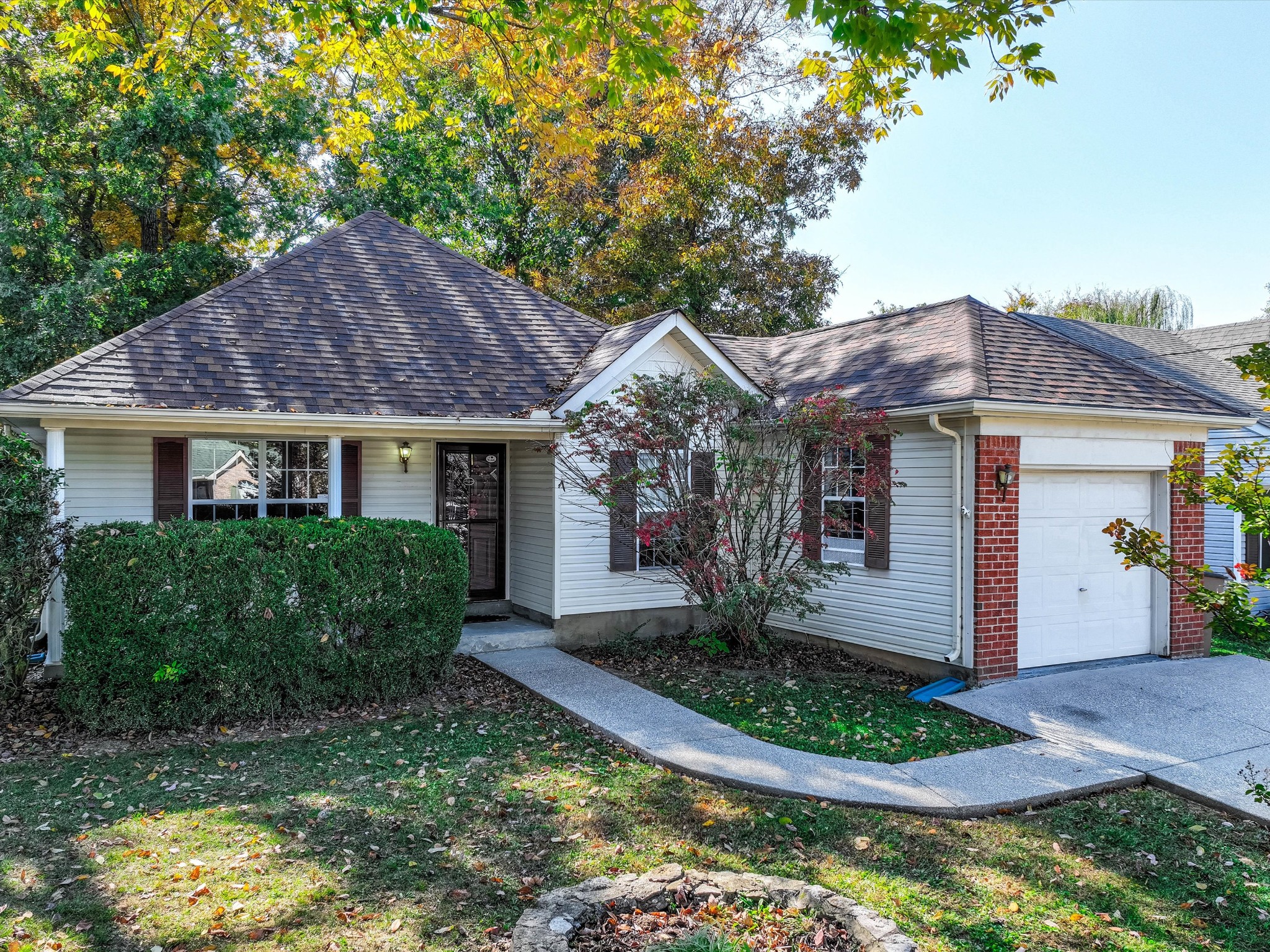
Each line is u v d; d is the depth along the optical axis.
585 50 7.98
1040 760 6.79
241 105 18.67
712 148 23.06
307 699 7.86
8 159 15.52
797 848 5.12
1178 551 10.51
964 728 7.76
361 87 11.60
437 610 8.55
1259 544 14.60
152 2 10.25
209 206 18.33
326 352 11.13
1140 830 5.57
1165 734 7.51
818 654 10.96
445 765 6.54
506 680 9.42
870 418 9.59
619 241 24.14
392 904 4.33
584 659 10.56
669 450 10.09
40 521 7.61
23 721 7.64
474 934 4.05
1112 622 10.38
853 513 10.77
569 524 11.31
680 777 6.34
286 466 11.08
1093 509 10.23
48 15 15.88
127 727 7.27
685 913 4.04
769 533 10.37
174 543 7.32
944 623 9.45
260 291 11.77
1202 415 10.20
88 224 19.03
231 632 7.52
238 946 3.91
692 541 10.01
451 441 12.14
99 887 4.47
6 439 7.63
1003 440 9.20
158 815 5.50
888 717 8.10
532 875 4.69
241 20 9.67
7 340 16.06
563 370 12.50
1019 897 4.59
